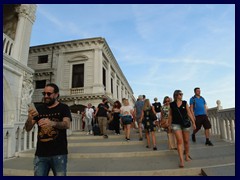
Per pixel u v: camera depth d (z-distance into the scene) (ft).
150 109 21.97
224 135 25.26
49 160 8.87
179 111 16.05
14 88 32.24
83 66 68.23
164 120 21.97
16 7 37.68
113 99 78.54
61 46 70.59
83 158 19.70
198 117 22.38
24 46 36.63
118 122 33.99
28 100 35.55
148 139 22.47
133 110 26.84
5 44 32.30
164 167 15.31
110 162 17.70
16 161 18.95
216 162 16.01
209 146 21.24
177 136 15.64
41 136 9.07
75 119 44.98
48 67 69.97
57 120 9.18
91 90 64.75
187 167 14.90
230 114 23.34
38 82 69.72
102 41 68.18
